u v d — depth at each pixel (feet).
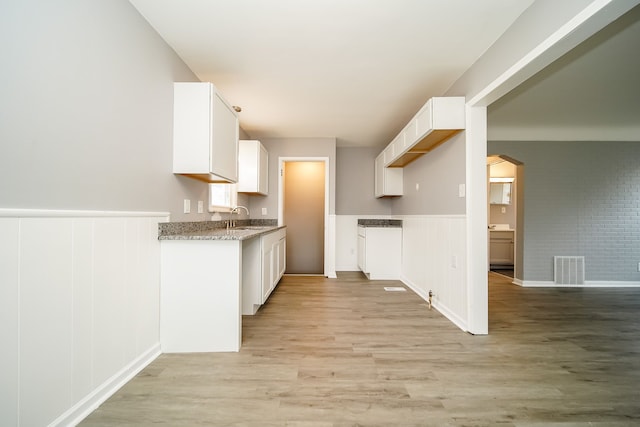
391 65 8.66
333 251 16.60
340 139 16.96
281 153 16.38
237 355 6.98
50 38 4.20
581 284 15.33
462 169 9.06
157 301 6.98
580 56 7.93
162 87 7.23
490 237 20.99
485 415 4.88
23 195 3.86
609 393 5.57
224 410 4.94
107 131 5.35
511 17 6.53
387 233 16.15
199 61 8.37
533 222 15.44
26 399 3.90
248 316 9.88
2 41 3.59
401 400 5.26
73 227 4.61
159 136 7.07
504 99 10.89
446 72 9.09
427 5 6.16
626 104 11.39
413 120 10.87
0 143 3.58
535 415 4.90
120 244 5.70
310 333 8.38
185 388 5.59
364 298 12.23
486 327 8.47
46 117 4.16
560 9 5.28
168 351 7.13
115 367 5.56
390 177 16.25
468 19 6.60
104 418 4.74
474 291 8.53
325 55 8.13
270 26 6.85
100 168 5.19
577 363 6.74
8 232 3.67
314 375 6.08
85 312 4.86
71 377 4.58
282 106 11.83
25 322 3.88
